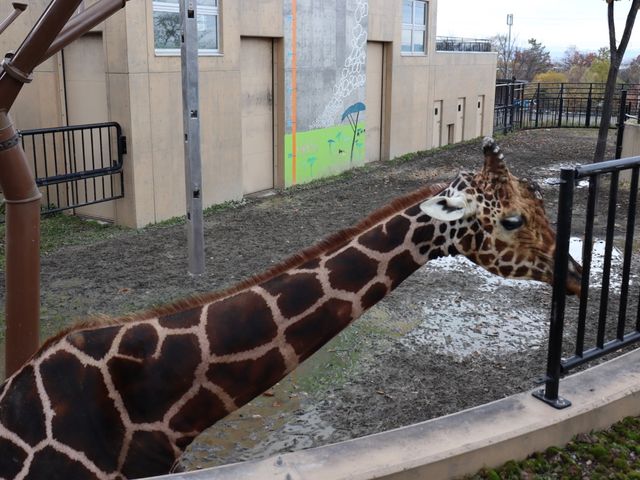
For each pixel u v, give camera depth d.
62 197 10.55
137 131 9.59
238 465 2.44
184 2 7.15
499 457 2.73
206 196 10.91
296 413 4.94
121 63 9.38
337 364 5.68
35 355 2.79
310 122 13.16
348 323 3.08
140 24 9.41
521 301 7.08
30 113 10.34
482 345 6.03
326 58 13.37
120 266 8.09
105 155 9.89
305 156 13.18
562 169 2.93
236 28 10.94
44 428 2.63
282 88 12.31
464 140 20.05
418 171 14.93
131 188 9.70
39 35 3.12
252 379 2.94
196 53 7.35
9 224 3.52
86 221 10.16
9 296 3.57
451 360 5.75
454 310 6.84
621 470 2.83
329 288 3.04
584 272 3.21
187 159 7.51
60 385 2.70
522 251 3.33
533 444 2.83
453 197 3.17
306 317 2.99
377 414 4.90
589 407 3.00
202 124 10.60
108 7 3.47
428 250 3.25
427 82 17.53
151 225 9.97
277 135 12.54
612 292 7.11
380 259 3.14
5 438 2.59
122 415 2.79
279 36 11.99
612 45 11.73
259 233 9.59
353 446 2.61
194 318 2.90
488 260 3.33
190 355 2.84
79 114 10.28
